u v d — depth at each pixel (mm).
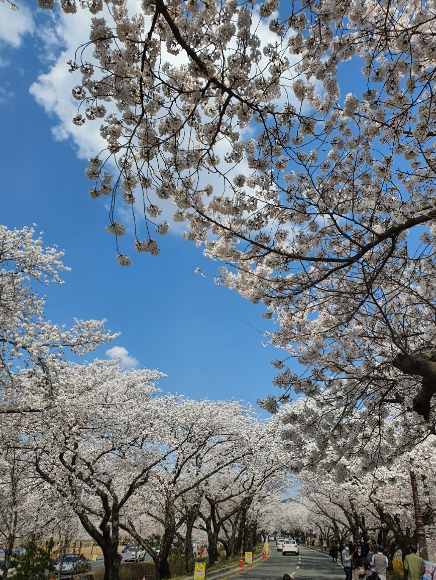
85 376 15281
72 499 14461
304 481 31250
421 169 6906
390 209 6242
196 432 20297
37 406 12875
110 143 4734
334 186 6855
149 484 18062
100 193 5105
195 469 21672
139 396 17922
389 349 8086
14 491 14406
